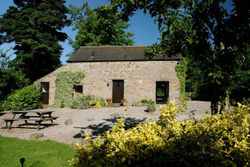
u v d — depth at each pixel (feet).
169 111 7.82
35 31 62.28
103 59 49.29
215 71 8.30
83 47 57.67
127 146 6.30
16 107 40.63
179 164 5.85
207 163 5.86
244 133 6.64
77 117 33.45
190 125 7.55
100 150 6.73
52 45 67.62
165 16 9.30
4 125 28.78
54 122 30.45
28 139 19.86
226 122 7.16
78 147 6.81
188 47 10.00
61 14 72.08
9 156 13.89
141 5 11.23
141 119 28.78
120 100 48.29
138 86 47.06
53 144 17.15
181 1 10.17
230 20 8.32
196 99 71.97
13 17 64.49
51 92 49.44
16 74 46.52
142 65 47.57
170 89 45.70
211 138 6.48
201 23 10.00
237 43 8.30
